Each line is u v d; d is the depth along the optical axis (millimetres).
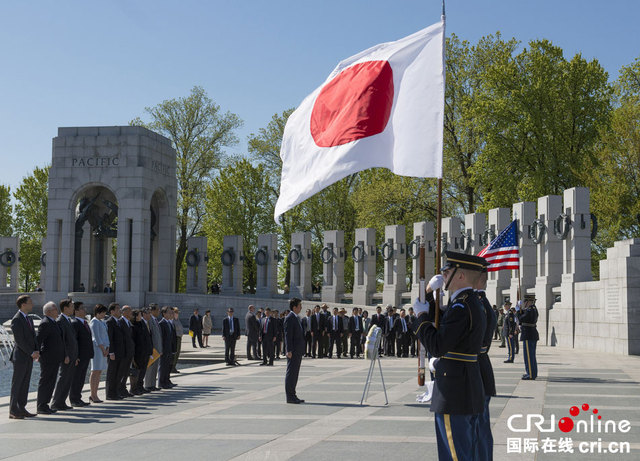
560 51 50656
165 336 18141
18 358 13219
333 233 51250
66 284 52000
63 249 52250
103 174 52125
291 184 11992
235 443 10000
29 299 13539
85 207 52750
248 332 29250
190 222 67375
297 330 14516
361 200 57469
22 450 9766
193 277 56812
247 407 13953
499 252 22109
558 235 35500
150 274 56062
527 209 39062
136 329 16797
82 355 14906
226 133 65750
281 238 65938
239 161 66125
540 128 49188
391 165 11164
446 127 54812
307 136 11984
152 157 53312
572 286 33906
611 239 47812
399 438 10156
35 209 73688
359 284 49781
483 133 51844
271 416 12625
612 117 47625
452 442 6312
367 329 31641
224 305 50781
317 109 11969
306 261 52656
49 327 13789
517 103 49250
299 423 11742
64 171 52656
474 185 53062
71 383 14812
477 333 6383
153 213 55438
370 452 9156
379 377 20172
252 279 65938
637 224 46531
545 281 36750
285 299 52875
